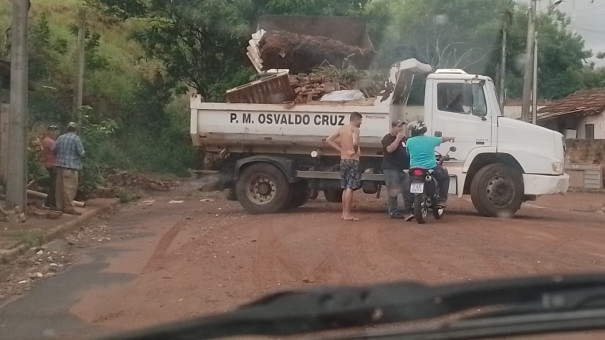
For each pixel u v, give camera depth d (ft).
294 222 44.96
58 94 88.74
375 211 52.08
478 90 49.37
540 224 46.62
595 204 72.43
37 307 26.50
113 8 84.23
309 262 32.45
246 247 36.52
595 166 100.07
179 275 31.14
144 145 92.68
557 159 49.03
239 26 79.66
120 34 108.17
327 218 46.96
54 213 47.80
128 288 29.30
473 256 33.40
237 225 45.03
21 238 38.52
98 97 93.35
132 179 77.41
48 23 95.76
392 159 46.65
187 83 90.38
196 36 85.61
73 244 40.73
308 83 51.26
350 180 45.50
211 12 79.97
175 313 25.05
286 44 59.88
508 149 48.96
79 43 83.20
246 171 50.80
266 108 49.75
